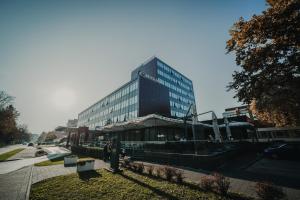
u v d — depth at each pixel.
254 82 7.44
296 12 6.00
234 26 7.86
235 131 29.38
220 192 6.29
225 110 50.19
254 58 7.11
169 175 8.47
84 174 10.33
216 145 14.23
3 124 57.66
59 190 7.31
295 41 6.10
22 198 6.61
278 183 7.67
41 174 10.93
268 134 31.97
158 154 15.03
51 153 28.45
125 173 10.34
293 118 16.53
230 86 8.16
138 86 35.81
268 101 13.76
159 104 39.22
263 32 6.79
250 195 6.05
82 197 6.43
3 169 13.31
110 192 6.90
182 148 13.37
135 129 28.06
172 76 58.84
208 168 10.82
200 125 15.09
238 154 17.17
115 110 44.41
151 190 6.96
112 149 12.05
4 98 54.25
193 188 7.07
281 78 6.85
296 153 14.44
